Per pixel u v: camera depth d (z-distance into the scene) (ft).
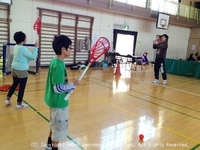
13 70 9.19
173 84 18.79
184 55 44.11
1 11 18.30
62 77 4.90
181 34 41.57
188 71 23.90
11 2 18.19
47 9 21.03
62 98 5.14
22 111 9.41
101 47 5.32
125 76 20.86
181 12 35.55
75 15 23.68
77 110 10.14
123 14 28.81
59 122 5.21
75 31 24.12
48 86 5.26
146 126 8.77
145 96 13.76
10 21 18.84
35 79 16.25
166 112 10.87
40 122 8.36
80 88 14.60
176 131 8.50
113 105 11.33
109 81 17.76
